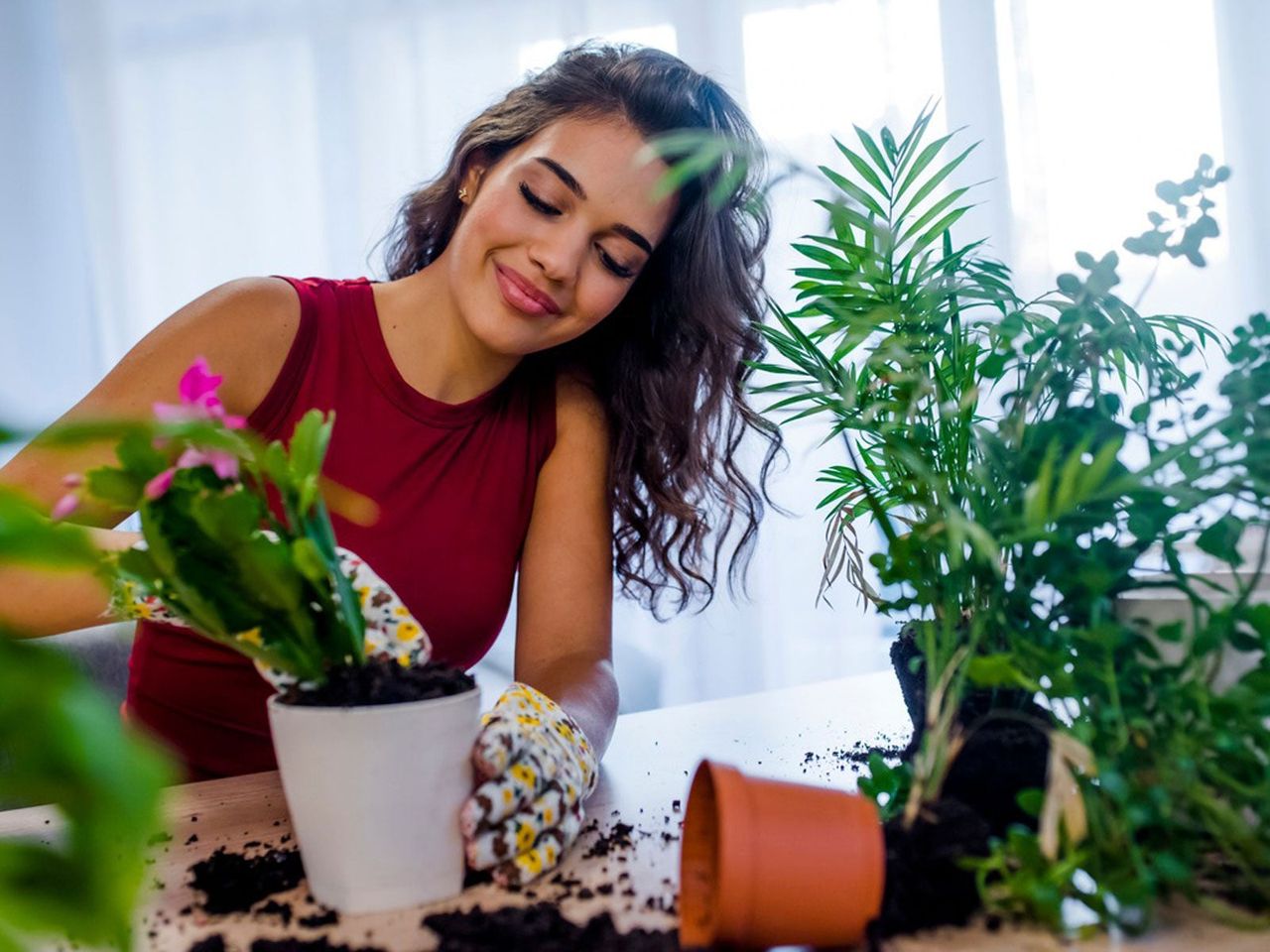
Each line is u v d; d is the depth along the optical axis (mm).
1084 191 2863
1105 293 760
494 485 1384
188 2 3344
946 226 868
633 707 2617
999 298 879
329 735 667
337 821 676
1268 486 643
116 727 306
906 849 646
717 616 2945
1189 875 625
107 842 322
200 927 671
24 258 3258
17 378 3238
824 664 2914
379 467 1323
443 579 1347
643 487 1521
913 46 2922
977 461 809
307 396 1310
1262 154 2775
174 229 3375
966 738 697
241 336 1252
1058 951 608
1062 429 712
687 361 1445
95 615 1075
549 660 1289
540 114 1265
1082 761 609
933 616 836
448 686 722
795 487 2879
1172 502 729
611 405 1466
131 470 621
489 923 644
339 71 3283
